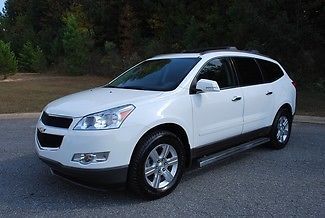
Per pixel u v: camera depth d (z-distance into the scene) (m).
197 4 31.59
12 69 28.36
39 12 52.56
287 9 18.89
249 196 5.07
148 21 36.19
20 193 5.17
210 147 5.77
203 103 5.55
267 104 6.99
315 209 4.65
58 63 39.62
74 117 4.68
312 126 10.16
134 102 4.87
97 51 37.50
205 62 5.91
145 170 4.81
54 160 4.73
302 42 18.53
